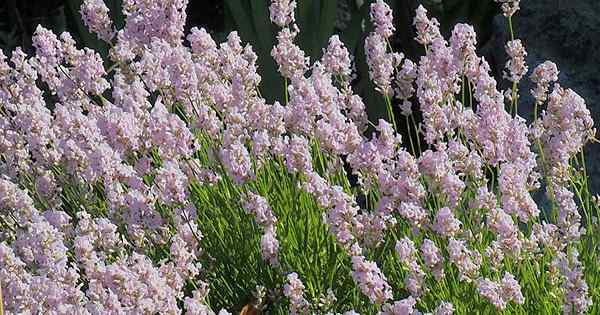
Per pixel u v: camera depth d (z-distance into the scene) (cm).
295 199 386
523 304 351
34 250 324
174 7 431
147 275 309
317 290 371
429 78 399
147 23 433
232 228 391
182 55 404
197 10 796
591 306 354
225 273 389
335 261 367
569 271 325
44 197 401
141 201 362
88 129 378
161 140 368
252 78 420
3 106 458
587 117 375
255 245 384
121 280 304
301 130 394
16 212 371
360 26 623
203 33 424
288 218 381
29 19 804
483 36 641
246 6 629
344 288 370
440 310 312
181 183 347
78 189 400
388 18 421
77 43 769
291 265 380
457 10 641
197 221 397
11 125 422
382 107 613
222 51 425
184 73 404
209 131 407
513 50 402
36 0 812
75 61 436
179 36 435
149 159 387
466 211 380
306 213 375
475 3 638
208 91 425
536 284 349
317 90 385
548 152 379
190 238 358
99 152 363
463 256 322
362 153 349
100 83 430
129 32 439
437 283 353
